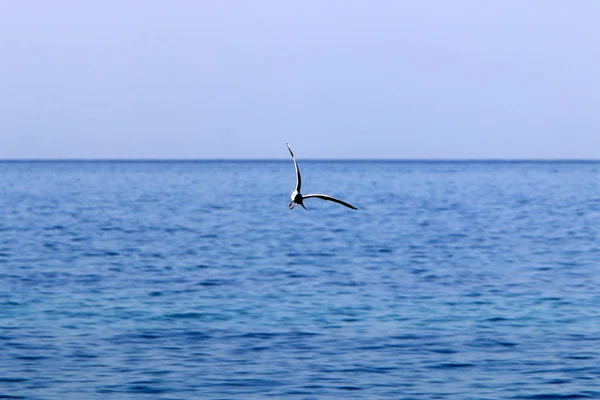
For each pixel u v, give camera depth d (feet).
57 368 91.76
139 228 257.34
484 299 131.75
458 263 176.14
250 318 116.57
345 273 160.76
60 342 102.53
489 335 106.73
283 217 307.78
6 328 109.70
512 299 131.85
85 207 354.74
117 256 186.80
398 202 396.78
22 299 130.93
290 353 98.12
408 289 141.59
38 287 142.82
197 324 112.68
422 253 194.49
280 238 230.27
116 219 291.17
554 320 115.65
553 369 91.97
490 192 494.18
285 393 84.07
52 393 83.87
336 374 89.86
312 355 97.19
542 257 186.29
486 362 94.43
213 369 91.56
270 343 102.47
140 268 167.32
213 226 266.57
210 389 85.05
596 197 434.30
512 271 163.84
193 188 556.92
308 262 177.78
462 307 124.77
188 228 258.78
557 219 291.58
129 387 85.61
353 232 248.11
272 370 91.30
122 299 131.23
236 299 131.44
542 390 84.99
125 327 110.73
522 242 218.38
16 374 89.51
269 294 136.36
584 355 97.19
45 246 206.08
